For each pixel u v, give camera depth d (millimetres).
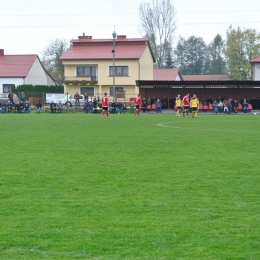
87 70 87000
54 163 15859
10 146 20969
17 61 94250
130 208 9930
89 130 30766
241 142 22812
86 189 11742
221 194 11180
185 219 9141
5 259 7184
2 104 65688
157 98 69188
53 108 65562
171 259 7176
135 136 26188
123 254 7379
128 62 85750
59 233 8336
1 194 11203
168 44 115062
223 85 67188
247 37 108562
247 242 7902
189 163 15844
